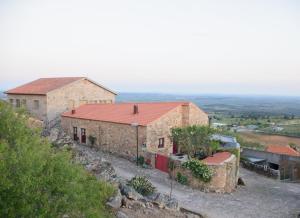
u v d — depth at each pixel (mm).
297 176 46375
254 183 40406
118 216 19734
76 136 47375
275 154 49500
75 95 53938
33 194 12047
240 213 27141
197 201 28781
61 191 13055
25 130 14977
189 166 33000
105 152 42812
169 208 24422
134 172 34812
